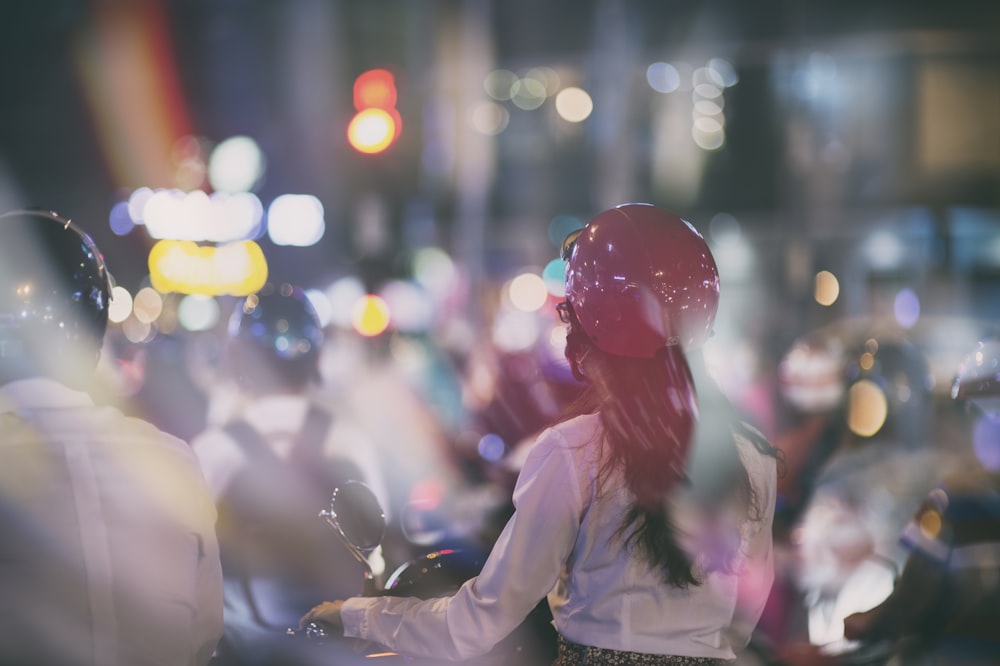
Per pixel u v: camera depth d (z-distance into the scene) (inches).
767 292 673.0
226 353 180.2
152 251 734.5
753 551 105.8
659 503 98.8
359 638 112.1
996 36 600.1
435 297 697.0
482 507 197.3
